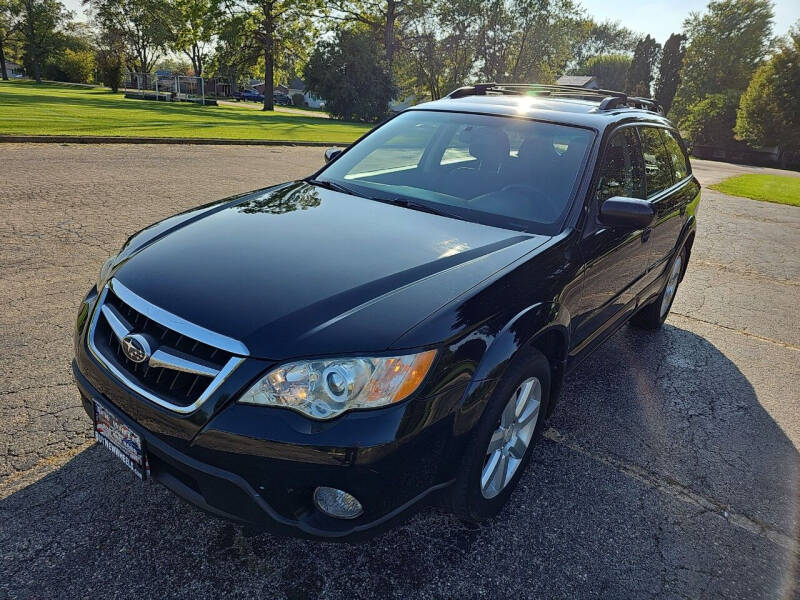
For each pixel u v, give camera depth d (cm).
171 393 190
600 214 288
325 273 214
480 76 5162
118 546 216
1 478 244
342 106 4147
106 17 6750
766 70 4472
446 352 192
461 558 227
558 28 5038
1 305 405
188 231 257
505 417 233
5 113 1711
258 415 178
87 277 468
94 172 906
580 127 327
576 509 261
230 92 6875
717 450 320
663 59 6147
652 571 230
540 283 241
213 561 214
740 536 254
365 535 188
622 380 396
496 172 318
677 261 485
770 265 771
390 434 179
